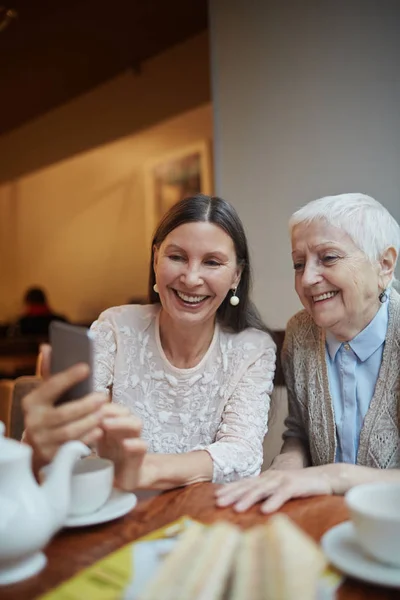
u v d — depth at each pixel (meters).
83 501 0.76
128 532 0.75
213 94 2.41
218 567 0.51
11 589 0.60
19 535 0.60
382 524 0.59
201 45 3.73
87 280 6.09
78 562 0.66
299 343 1.38
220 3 2.37
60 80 4.46
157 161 4.92
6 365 4.38
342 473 0.95
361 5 1.97
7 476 0.62
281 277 2.20
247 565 0.52
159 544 0.69
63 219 6.31
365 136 1.98
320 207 1.19
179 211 1.26
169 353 1.38
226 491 0.86
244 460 1.13
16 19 3.37
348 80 2.01
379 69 1.93
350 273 1.17
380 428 1.22
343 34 2.02
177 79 4.02
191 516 0.79
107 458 0.88
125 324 1.42
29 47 3.80
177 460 1.02
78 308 6.24
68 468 0.68
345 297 1.19
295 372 1.38
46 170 6.40
